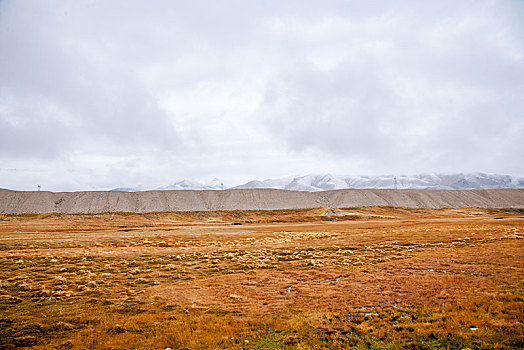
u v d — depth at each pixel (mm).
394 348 13484
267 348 14133
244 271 30703
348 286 23422
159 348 14398
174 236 63156
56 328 16859
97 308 20234
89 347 14562
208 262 35562
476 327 14727
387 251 39031
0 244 46844
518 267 25453
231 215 167375
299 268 31156
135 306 20609
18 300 21656
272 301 20891
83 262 34750
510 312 15789
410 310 17766
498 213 169875
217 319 17844
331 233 65125
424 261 30297
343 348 13727
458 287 21109
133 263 34719
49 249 44281
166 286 25469
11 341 15125
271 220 139375
